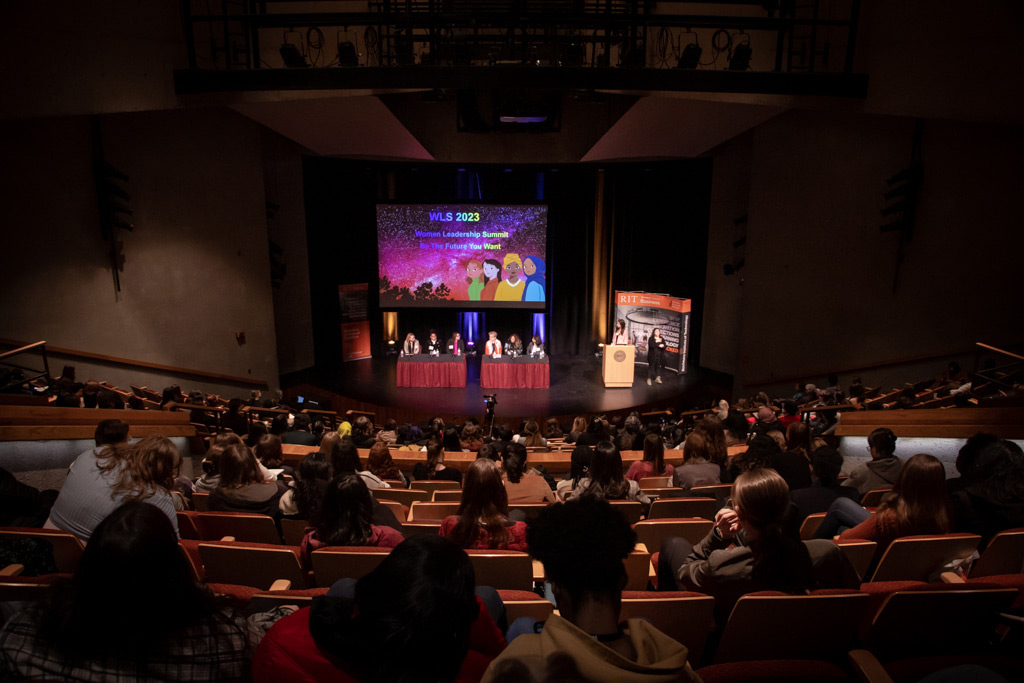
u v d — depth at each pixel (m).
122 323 12.57
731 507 2.64
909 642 2.38
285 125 14.84
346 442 4.93
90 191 11.76
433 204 18.97
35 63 8.84
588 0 13.83
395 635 1.24
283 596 2.24
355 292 19.72
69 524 2.91
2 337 10.50
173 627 1.38
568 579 1.41
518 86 10.70
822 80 10.52
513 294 19.55
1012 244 10.44
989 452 3.34
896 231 12.48
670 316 19.02
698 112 14.52
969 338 11.20
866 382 13.38
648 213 19.77
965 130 10.99
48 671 1.36
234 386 15.55
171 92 11.14
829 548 2.57
